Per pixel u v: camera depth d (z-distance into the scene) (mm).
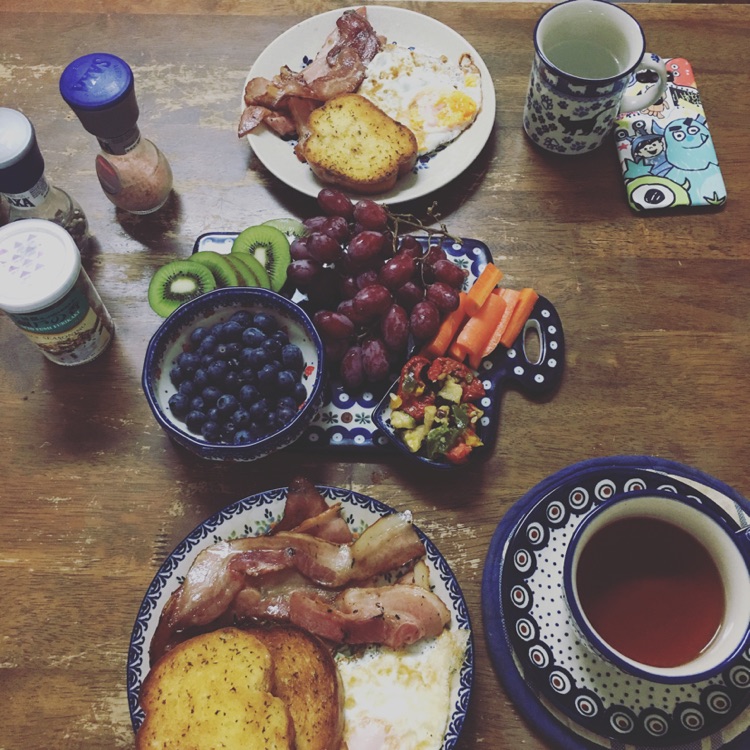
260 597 528
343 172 639
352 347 595
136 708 494
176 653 497
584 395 609
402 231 661
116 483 583
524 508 557
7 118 575
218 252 647
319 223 609
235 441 552
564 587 465
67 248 557
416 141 659
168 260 656
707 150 676
